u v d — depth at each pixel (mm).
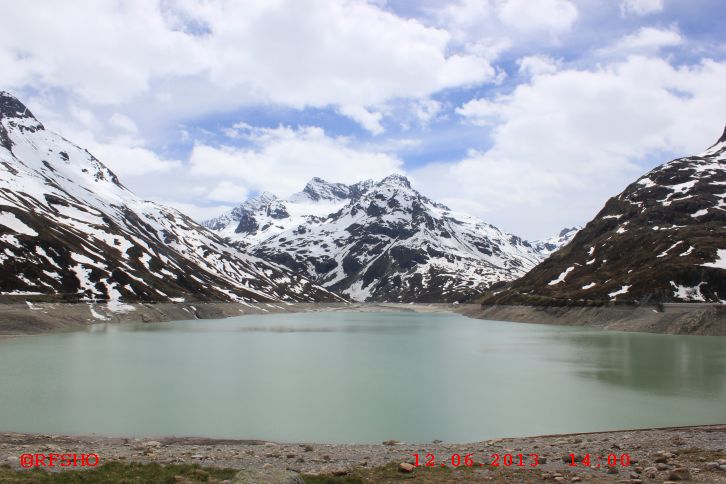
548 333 161750
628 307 177250
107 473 28578
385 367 90875
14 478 26906
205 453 38281
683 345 120250
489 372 85438
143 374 81562
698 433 43312
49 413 56438
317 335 159500
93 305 189000
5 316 151625
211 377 79875
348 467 32562
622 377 79375
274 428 51844
